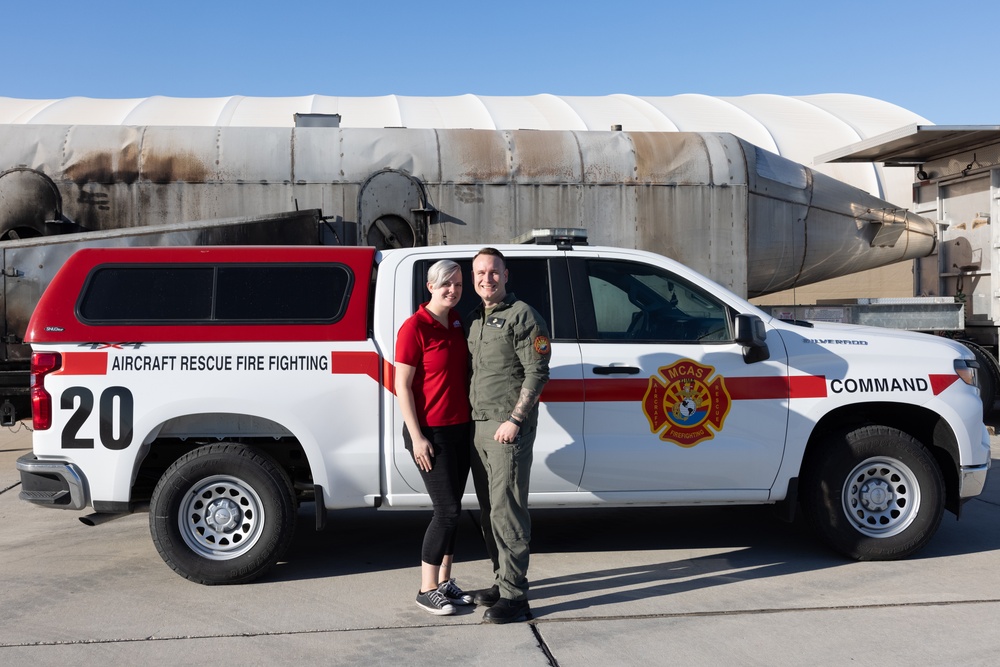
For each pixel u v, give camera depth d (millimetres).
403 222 8594
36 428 4625
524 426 4020
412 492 4738
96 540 5766
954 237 10852
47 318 4617
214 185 8453
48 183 8320
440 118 22219
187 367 4617
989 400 9219
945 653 3656
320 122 9148
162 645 3826
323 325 4707
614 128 9367
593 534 5797
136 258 4750
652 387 4832
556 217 8727
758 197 9289
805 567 4965
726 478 4914
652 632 3939
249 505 4695
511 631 3973
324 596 4523
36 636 3943
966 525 5914
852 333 5168
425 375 4074
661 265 5020
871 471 5027
